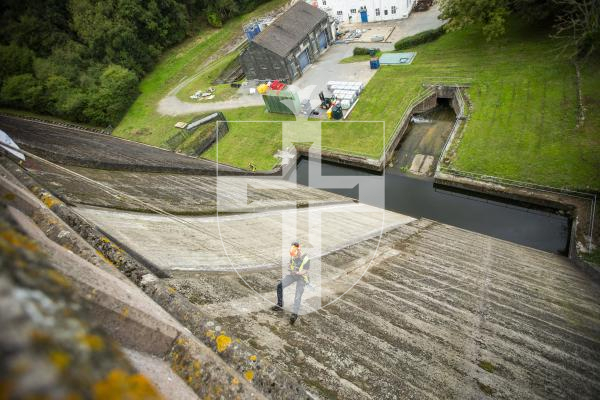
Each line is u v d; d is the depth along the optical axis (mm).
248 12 47375
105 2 37500
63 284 1536
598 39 22266
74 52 37156
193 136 28656
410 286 8867
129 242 6695
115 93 34125
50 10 39219
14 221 2080
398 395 5309
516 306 8836
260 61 32312
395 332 6805
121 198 9250
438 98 27859
